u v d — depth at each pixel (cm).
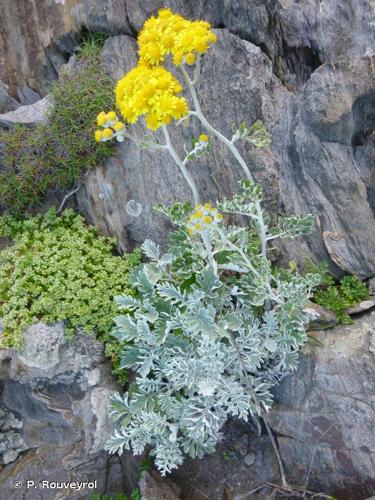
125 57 55
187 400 46
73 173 56
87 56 57
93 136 54
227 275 53
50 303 49
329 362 47
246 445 53
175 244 49
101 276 52
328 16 44
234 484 51
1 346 48
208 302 47
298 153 48
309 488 48
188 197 53
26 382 50
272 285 50
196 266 47
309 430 47
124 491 53
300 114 47
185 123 42
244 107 49
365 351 46
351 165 46
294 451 49
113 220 57
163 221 54
